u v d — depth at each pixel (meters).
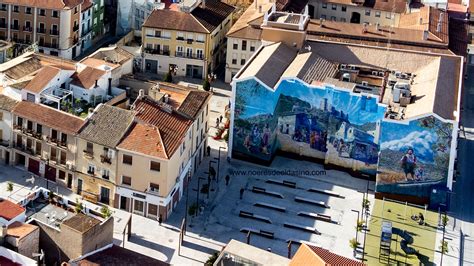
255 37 187.38
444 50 181.50
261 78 150.38
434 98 146.50
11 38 196.00
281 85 153.88
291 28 167.12
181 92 153.25
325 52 169.00
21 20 194.25
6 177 141.88
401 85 152.25
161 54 192.88
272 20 170.88
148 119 136.62
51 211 119.50
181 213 137.62
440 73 159.38
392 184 145.62
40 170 142.75
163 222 134.25
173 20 191.88
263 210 141.12
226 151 160.88
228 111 171.25
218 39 199.25
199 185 146.75
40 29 194.38
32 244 111.38
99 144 133.62
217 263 107.69
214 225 135.12
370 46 170.62
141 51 193.75
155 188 133.00
